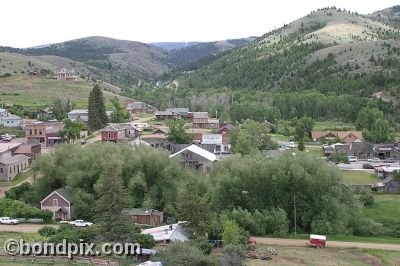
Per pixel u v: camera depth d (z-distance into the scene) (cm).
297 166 7981
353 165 13062
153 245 6028
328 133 16825
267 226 7512
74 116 18575
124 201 6219
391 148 14575
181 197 7288
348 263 5959
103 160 8725
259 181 8106
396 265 5944
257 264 5784
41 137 14000
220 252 6181
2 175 10156
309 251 6494
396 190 10588
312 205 7938
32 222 7556
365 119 17762
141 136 14688
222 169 8694
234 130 14225
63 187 8700
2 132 15562
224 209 7919
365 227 7894
